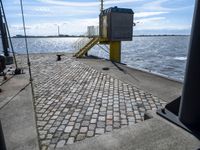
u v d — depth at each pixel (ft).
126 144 8.47
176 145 7.88
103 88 21.35
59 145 10.44
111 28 44.75
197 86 8.23
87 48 53.67
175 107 10.39
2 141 6.24
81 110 15.15
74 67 36.58
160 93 19.08
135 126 9.68
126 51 164.25
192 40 8.09
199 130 8.59
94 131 11.83
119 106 15.84
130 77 26.73
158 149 7.82
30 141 10.80
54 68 35.94
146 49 191.93
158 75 27.71
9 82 24.93
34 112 14.85
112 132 9.50
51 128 12.32
